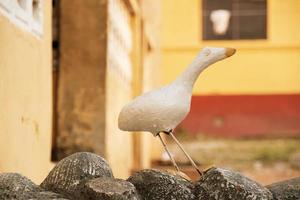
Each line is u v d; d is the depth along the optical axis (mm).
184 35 28656
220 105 28156
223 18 28594
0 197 4797
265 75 28281
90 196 4715
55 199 4672
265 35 28516
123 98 15195
